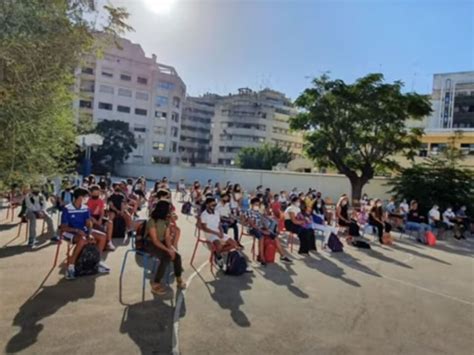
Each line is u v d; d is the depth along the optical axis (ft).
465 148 107.24
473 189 65.31
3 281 18.44
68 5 18.66
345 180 92.48
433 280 25.20
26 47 15.23
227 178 125.59
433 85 180.86
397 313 18.08
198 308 16.75
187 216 51.80
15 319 14.17
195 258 26.63
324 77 78.89
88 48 21.09
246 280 21.83
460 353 14.12
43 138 22.33
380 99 74.23
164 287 19.29
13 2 14.40
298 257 29.55
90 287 18.42
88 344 12.62
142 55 225.76
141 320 14.93
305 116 81.10
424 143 112.68
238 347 13.26
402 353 13.82
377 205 40.65
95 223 25.29
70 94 27.48
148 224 18.79
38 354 11.73
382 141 77.15
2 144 17.58
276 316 16.51
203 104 291.58
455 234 50.19
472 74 172.04
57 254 21.88
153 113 230.48
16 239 28.12
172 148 242.58
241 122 276.00
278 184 107.14
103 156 170.30
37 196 26.99
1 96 15.29
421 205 60.90
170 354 12.34
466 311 19.12
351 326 16.03
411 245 39.88
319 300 19.16
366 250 34.83
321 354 13.21
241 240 35.01
